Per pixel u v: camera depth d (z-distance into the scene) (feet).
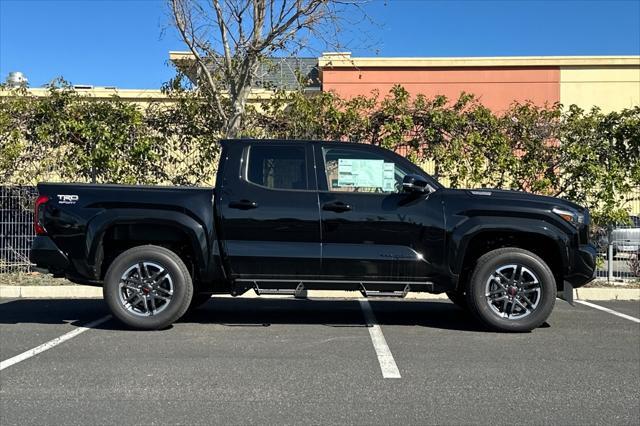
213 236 22.15
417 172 22.86
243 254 21.94
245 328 23.45
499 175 35.45
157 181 36.37
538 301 22.18
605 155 34.81
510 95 69.67
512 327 22.26
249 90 35.12
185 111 36.24
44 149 35.47
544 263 22.16
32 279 33.94
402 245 22.09
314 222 21.95
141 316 22.30
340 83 69.46
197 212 22.12
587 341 21.45
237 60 35.04
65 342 20.88
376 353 19.65
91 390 15.84
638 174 33.73
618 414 14.37
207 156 36.42
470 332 22.94
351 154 22.85
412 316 26.53
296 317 26.00
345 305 29.50
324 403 14.97
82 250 22.09
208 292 23.34
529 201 22.45
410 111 35.27
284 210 22.02
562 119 35.94
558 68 69.41
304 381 16.67
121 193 22.39
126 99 43.96
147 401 15.06
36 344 20.59
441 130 35.32
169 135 36.52
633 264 35.14
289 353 19.60
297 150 22.84
